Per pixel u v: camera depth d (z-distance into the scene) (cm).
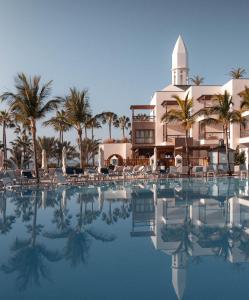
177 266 584
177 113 3153
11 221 986
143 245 718
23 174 2106
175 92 4278
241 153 3203
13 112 2412
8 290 493
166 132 4066
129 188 1894
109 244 729
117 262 607
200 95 4081
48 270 571
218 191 1727
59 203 1330
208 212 1125
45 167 2912
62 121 3133
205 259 620
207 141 3666
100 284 510
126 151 4428
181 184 2127
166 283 511
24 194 1616
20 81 2298
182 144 3550
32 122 2339
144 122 4297
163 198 1470
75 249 693
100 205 1283
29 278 536
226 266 582
